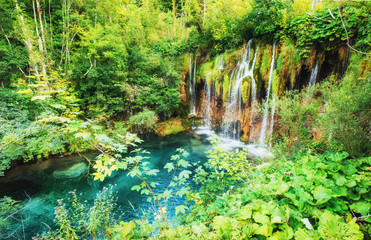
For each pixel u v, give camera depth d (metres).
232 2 11.17
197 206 3.18
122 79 12.06
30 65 9.76
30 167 8.70
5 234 4.96
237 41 11.72
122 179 7.99
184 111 15.56
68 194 7.00
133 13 15.17
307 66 8.47
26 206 6.12
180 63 15.48
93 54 11.02
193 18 14.05
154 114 13.16
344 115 3.04
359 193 2.14
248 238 1.82
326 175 2.58
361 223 1.92
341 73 7.43
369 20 6.01
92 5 14.16
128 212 6.01
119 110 12.48
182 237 2.18
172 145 11.84
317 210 1.97
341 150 3.16
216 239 1.98
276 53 9.67
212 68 13.62
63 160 9.44
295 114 4.30
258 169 3.87
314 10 8.21
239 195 2.79
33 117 7.59
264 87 10.39
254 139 11.09
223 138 12.83
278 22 9.02
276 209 2.00
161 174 8.36
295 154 3.97
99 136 1.97
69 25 12.62
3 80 9.49
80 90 10.97
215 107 13.91
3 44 9.75
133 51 13.23
